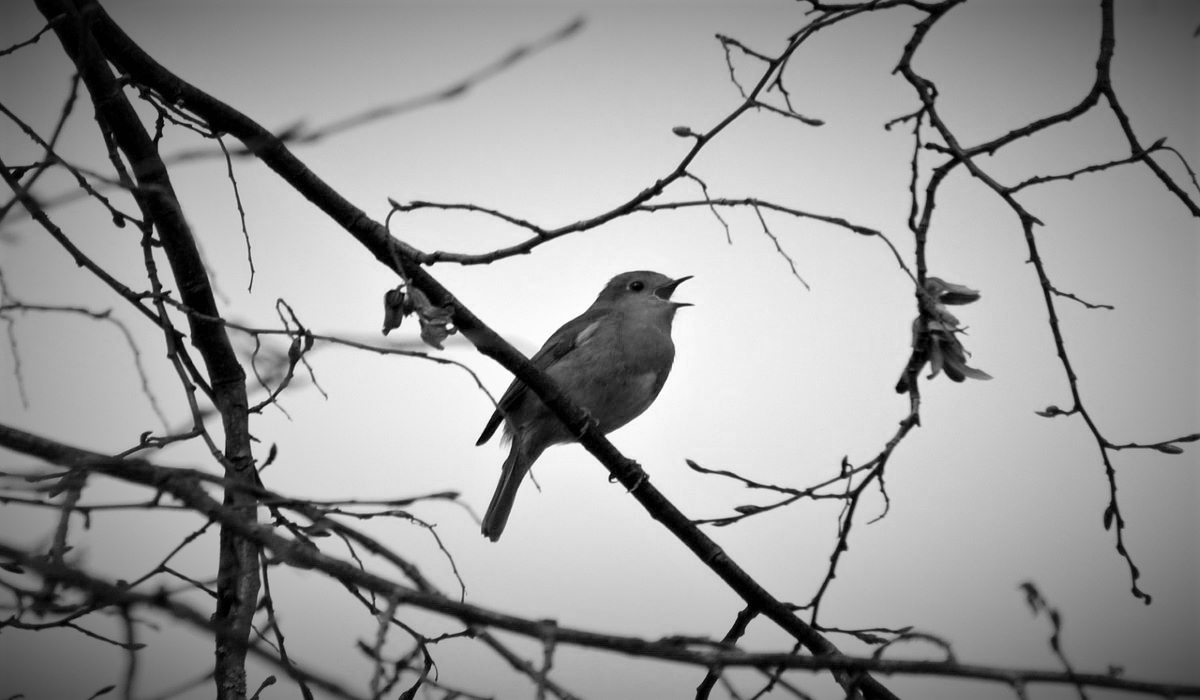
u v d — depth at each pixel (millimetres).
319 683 5098
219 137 7516
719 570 9188
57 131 5598
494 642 5574
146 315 6750
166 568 5961
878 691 8383
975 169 7637
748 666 5691
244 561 7164
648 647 5668
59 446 6055
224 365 8352
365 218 8281
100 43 7734
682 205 7586
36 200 5395
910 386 7453
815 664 5664
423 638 6281
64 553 5129
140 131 7828
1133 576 7949
